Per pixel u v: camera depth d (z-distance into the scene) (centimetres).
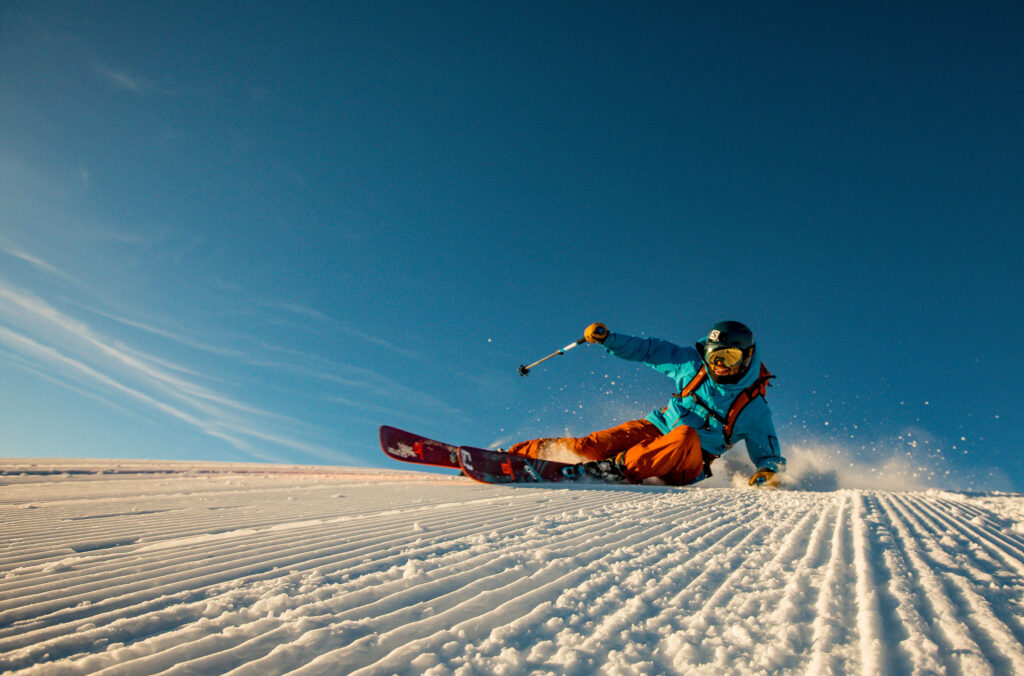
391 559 190
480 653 114
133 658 108
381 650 114
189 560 189
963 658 107
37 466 580
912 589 150
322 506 335
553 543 218
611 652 113
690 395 606
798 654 112
